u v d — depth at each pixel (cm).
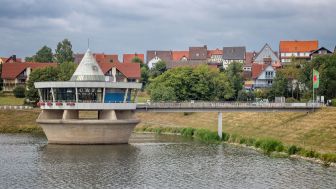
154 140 12131
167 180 7569
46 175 7862
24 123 14950
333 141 10188
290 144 10406
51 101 11319
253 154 9856
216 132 12306
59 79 17650
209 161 9119
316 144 10312
